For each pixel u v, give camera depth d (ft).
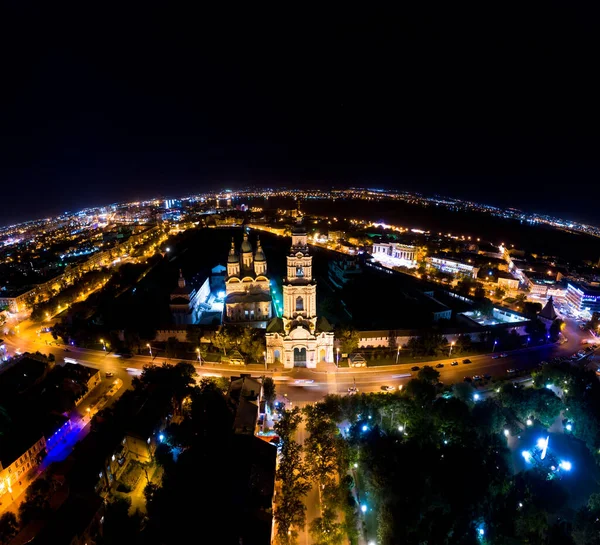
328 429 359.87
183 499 296.30
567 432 410.11
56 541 262.67
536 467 350.02
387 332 563.48
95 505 295.07
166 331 585.63
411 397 407.03
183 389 433.89
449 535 285.02
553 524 310.04
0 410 380.17
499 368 528.22
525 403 396.37
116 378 508.53
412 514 284.82
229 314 625.41
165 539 270.46
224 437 352.28
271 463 328.70
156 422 384.06
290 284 505.25
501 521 303.68
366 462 332.39
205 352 553.23
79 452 345.72
